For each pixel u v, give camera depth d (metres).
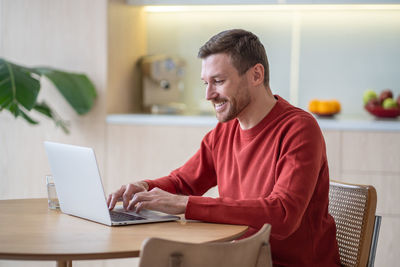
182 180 1.90
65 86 2.86
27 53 3.14
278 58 3.41
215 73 1.62
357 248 1.70
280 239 1.63
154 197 1.48
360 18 3.31
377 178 2.82
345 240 1.75
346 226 1.76
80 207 1.49
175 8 3.41
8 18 3.16
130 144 3.04
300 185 1.50
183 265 1.03
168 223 1.45
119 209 1.62
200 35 3.49
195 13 3.48
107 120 3.06
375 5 3.14
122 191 1.65
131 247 1.18
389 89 3.31
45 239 1.24
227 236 1.31
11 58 3.16
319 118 3.09
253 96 1.67
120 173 3.06
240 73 1.63
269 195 1.56
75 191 1.49
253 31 3.42
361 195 1.72
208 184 1.94
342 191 1.80
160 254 1.01
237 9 3.39
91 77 3.07
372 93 3.14
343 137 2.84
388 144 2.81
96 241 1.23
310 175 1.53
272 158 1.63
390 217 2.82
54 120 2.96
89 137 3.08
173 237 1.29
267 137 1.66
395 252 2.81
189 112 3.51
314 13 3.35
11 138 3.17
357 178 2.84
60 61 3.10
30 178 3.16
